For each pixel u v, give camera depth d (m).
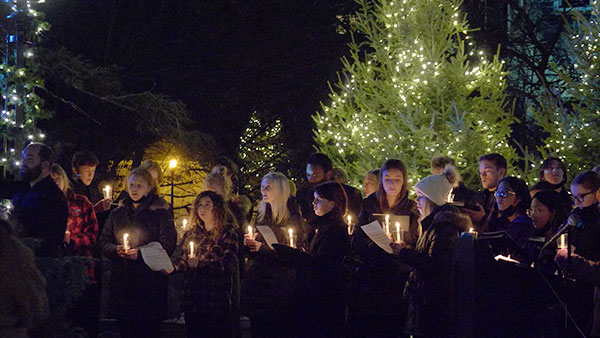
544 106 18.66
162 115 21.67
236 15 26.06
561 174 11.62
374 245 8.70
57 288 7.80
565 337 8.02
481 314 7.94
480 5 27.50
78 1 23.92
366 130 17.56
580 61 18.11
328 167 12.00
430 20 18.28
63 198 9.48
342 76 27.08
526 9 27.95
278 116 28.31
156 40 25.17
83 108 22.98
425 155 16.72
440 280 7.95
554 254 8.54
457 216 8.07
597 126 17.36
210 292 9.08
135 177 9.72
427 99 17.77
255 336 9.42
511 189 9.60
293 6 26.78
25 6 14.96
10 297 5.55
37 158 9.44
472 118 17.70
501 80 18.45
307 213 11.84
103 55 24.62
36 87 19.94
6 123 14.57
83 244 10.63
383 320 8.77
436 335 7.95
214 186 10.76
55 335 7.61
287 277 9.28
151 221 9.68
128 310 9.47
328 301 8.98
